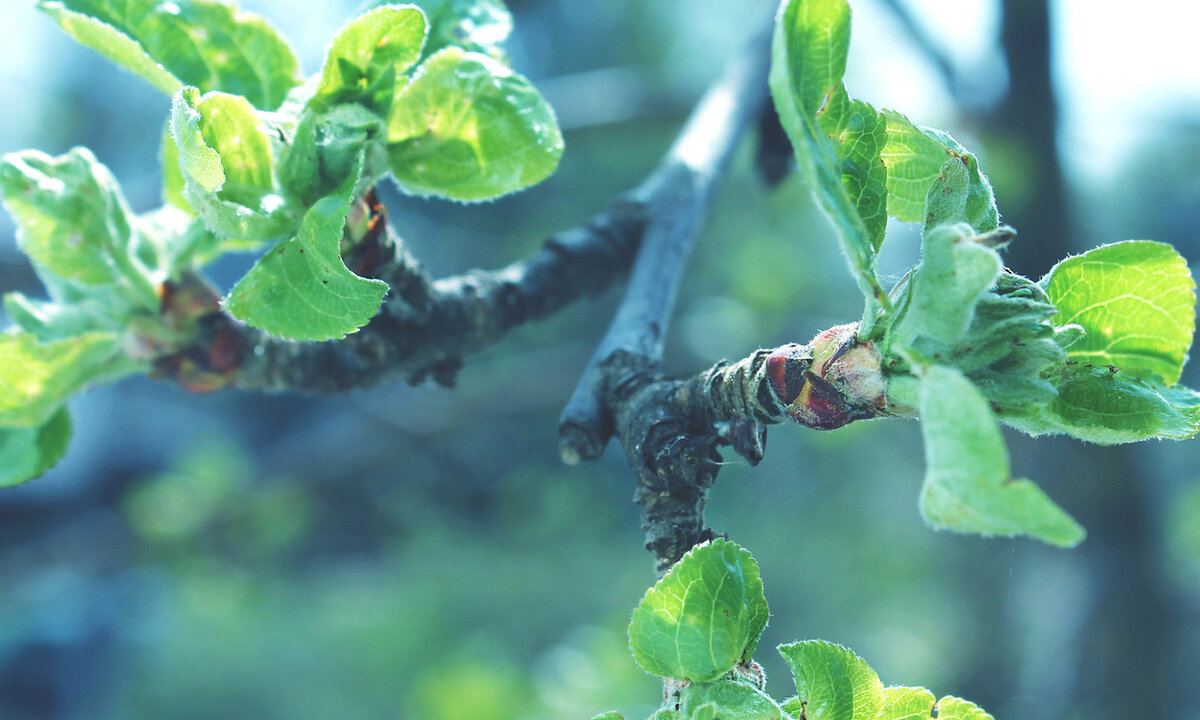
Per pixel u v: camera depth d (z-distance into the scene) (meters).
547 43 1.38
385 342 0.25
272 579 1.16
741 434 0.21
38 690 1.05
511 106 0.22
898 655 1.09
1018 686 0.96
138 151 1.25
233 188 0.20
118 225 0.25
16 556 0.86
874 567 1.18
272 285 0.20
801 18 0.18
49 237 0.24
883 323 0.20
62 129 1.23
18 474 0.25
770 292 0.83
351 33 0.21
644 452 0.22
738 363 0.21
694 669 0.19
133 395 1.31
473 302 0.26
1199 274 0.76
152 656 1.15
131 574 1.18
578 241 0.28
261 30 0.23
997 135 0.59
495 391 0.84
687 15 1.30
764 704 0.19
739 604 0.20
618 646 0.60
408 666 1.16
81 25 0.21
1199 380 0.78
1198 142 0.92
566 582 1.28
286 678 1.15
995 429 0.17
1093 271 0.21
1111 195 0.96
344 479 0.90
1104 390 0.20
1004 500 0.17
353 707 1.12
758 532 1.25
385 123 0.21
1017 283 0.19
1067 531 0.16
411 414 0.83
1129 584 0.64
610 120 0.60
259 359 0.26
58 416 0.25
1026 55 0.58
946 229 0.18
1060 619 0.84
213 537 0.83
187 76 0.23
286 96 0.22
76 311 0.25
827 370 0.20
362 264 0.23
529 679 0.65
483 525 1.38
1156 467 0.71
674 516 0.22
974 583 1.06
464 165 0.22
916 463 1.20
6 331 0.25
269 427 1.38
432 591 1.25
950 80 0.59
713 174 0.31
